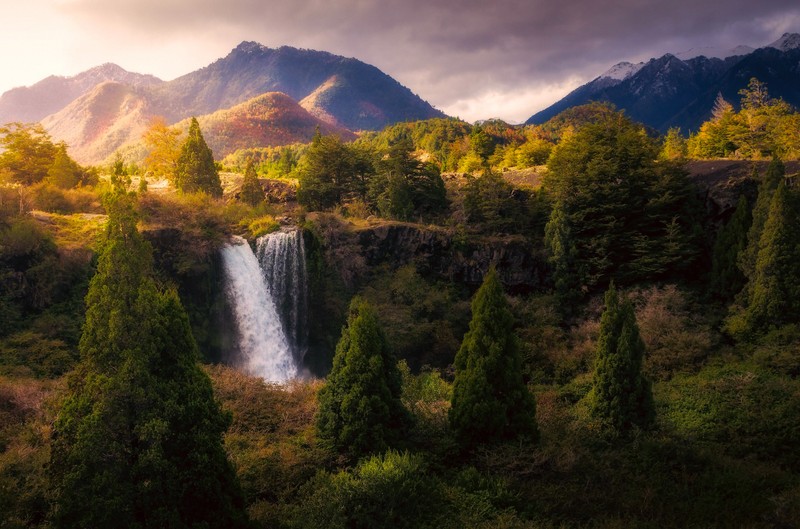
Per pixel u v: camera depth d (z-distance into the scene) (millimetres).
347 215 69375
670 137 107438
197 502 17188
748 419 34031
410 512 20719
